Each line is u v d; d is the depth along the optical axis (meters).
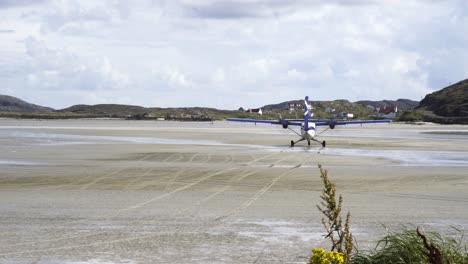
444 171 26.09
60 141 55.16
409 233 9.13
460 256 8.55
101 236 12.02
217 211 15.03
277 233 12.44
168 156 35.22
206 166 28.19
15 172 24.78
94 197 17.41
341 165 29.16
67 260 10.14
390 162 31.30
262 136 75.19
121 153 37.78
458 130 128.25
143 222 13.50
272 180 22.14
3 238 11.77
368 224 13.29
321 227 13.05
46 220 13.65
